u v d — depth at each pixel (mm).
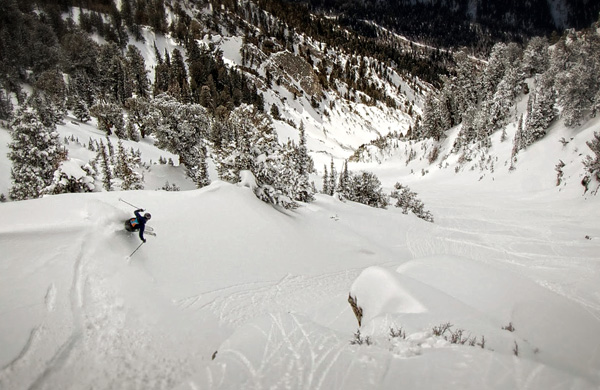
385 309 6863
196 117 40938
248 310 10344
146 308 8203
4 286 7051
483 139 63844
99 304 7598
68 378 5594
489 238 29562
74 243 9188
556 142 49500
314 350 5402
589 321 6605
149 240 11898
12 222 9969
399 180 76062
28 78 80500
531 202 42312
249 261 14539
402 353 4797
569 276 18188
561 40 70875
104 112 58281
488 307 6848
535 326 6188
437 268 8750
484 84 77438
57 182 21859
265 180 24188
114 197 14078
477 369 4203
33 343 5945
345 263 19500
